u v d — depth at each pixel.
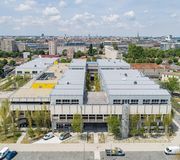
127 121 83.88
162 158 71.88
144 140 83.19
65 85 102.75
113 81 109.50
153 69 184.62
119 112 88.00
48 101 92.94
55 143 81.12
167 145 79.75
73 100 87.75
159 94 88.44
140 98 87.88
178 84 134.62
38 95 96.19
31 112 92.31
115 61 177.88
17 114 90.38
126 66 153.75
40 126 89.88
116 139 83.75
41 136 86.25
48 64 183.50
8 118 88.81
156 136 86.12
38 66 175.38
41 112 88.12
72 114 87.75
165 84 135.00
